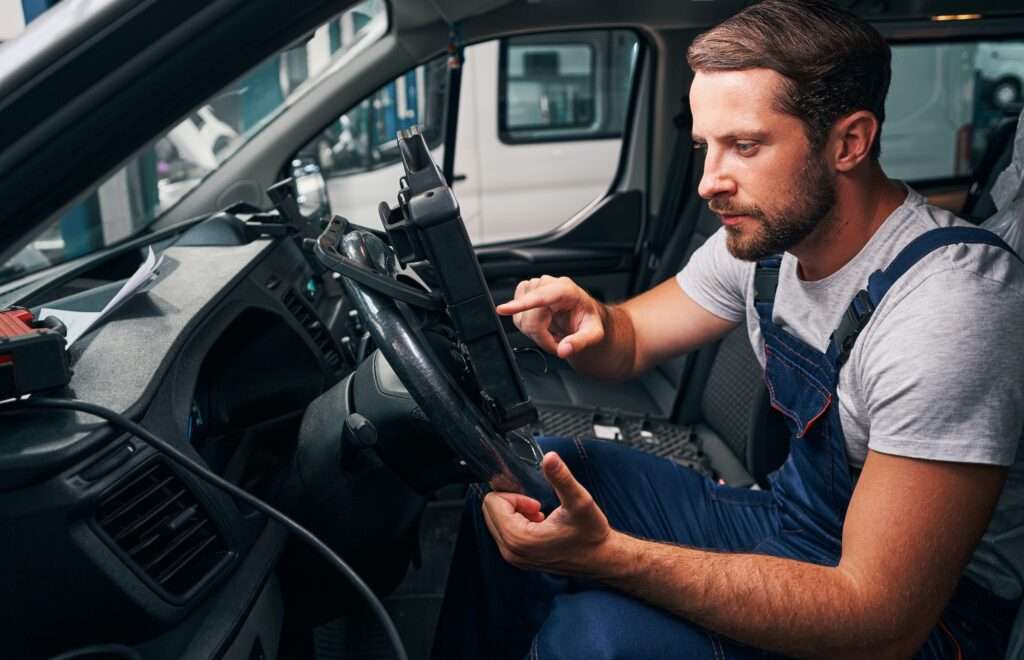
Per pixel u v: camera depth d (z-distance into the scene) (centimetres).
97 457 91
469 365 101
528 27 273
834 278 118
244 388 145
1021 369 102
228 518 107
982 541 124
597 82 598
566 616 112
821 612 101
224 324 129
